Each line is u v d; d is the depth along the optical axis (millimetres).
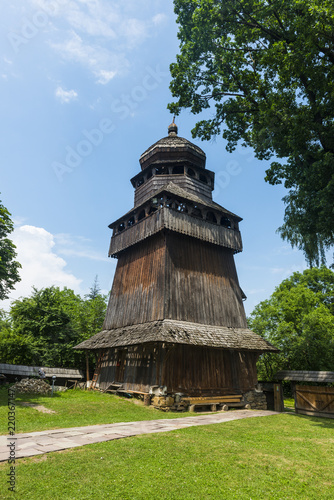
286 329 31641
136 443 8250
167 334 17062
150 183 25328
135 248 24391
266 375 33969
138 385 18797
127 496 5363
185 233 21266
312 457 8000
